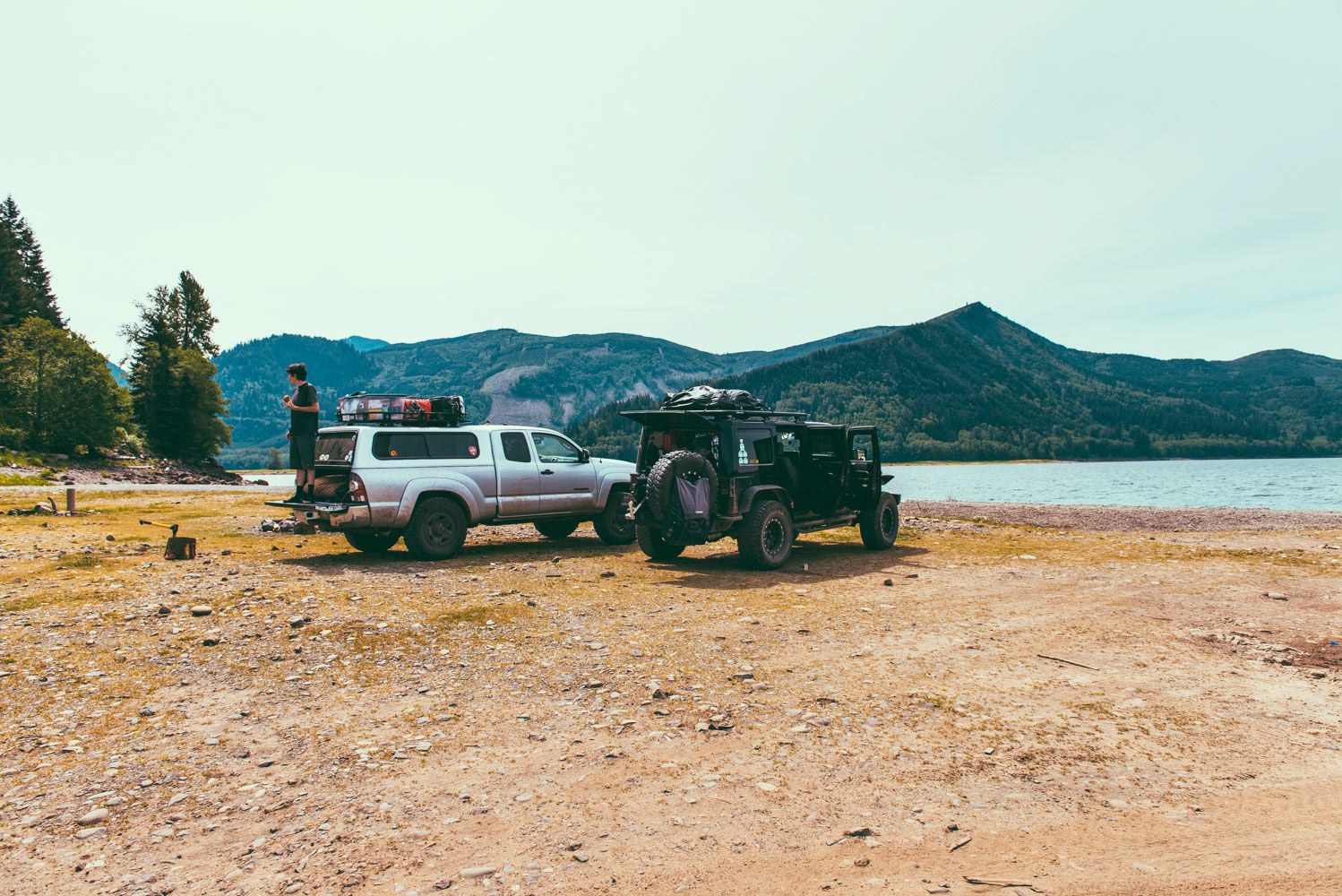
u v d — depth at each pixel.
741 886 2.60
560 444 11.84
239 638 6.00
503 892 2.58
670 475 8.88
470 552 10.90
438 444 10.25
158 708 4.50
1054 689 4.71
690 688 4.78
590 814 3.16
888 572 9.31
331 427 10.06
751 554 9.32
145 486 32.72
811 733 4.02
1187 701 4.47
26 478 31.03
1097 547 11.36
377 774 3.58
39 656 5.48
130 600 7.19
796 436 10.67
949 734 3.98
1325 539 12.23
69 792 3.41
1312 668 5.08
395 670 5.25
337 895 2.58
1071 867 2.69
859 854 2.81
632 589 8.09
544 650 5.71
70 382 52.09
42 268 79.94
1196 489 66.75
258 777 3.57
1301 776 3.44
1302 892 2.50
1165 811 3.12
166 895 2.59
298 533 12.85
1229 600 7.37
